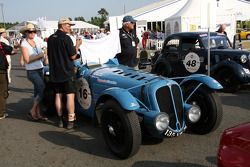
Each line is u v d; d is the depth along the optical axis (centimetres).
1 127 646
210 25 834
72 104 594
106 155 483
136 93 486
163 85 476
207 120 530
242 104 750
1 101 703
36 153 506
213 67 897
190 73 962
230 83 877
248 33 3578
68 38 568
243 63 866
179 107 491
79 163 461
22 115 729
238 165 254
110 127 472
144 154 477
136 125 440
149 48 2528
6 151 520
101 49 1251
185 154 471
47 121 668
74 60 594
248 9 2916
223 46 966
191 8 2012
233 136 267
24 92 1012
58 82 579
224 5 2862
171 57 1013
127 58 663
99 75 559
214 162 443
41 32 1861
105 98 492
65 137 568
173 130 474
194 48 950
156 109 465
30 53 638
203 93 528
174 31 2134
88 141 543
